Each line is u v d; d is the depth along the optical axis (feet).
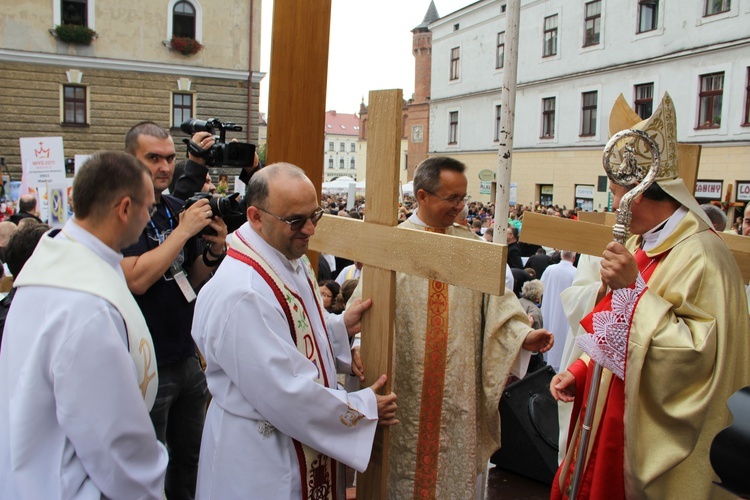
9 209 39.37
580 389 7.11
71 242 5.22
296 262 6.63
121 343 5.06
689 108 61.05
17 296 5.11
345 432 5.90
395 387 7.79
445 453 7.64
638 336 5.94
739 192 57.36
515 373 7.88
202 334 5.92
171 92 68.08
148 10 65.87
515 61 12.37
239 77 70.28
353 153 285.84
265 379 5.53
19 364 4.87
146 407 5.55
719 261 6.25
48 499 4.76
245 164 8.59
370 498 6.67
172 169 8.30
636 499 6.15
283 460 5.85
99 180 5.27
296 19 8.42
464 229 8.29
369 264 6.59
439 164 7.80
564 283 15.97
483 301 7.97
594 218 11.83
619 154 7.04
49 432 4.86
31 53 61.98
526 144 80.64
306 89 8.61
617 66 67.51
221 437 5.87
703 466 6.15
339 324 6.91
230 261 6.01
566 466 7.10
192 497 8.63
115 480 4.96
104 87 65.41
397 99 6.15
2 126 62.39
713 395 5.87
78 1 63.82
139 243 7.81
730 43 56.54
